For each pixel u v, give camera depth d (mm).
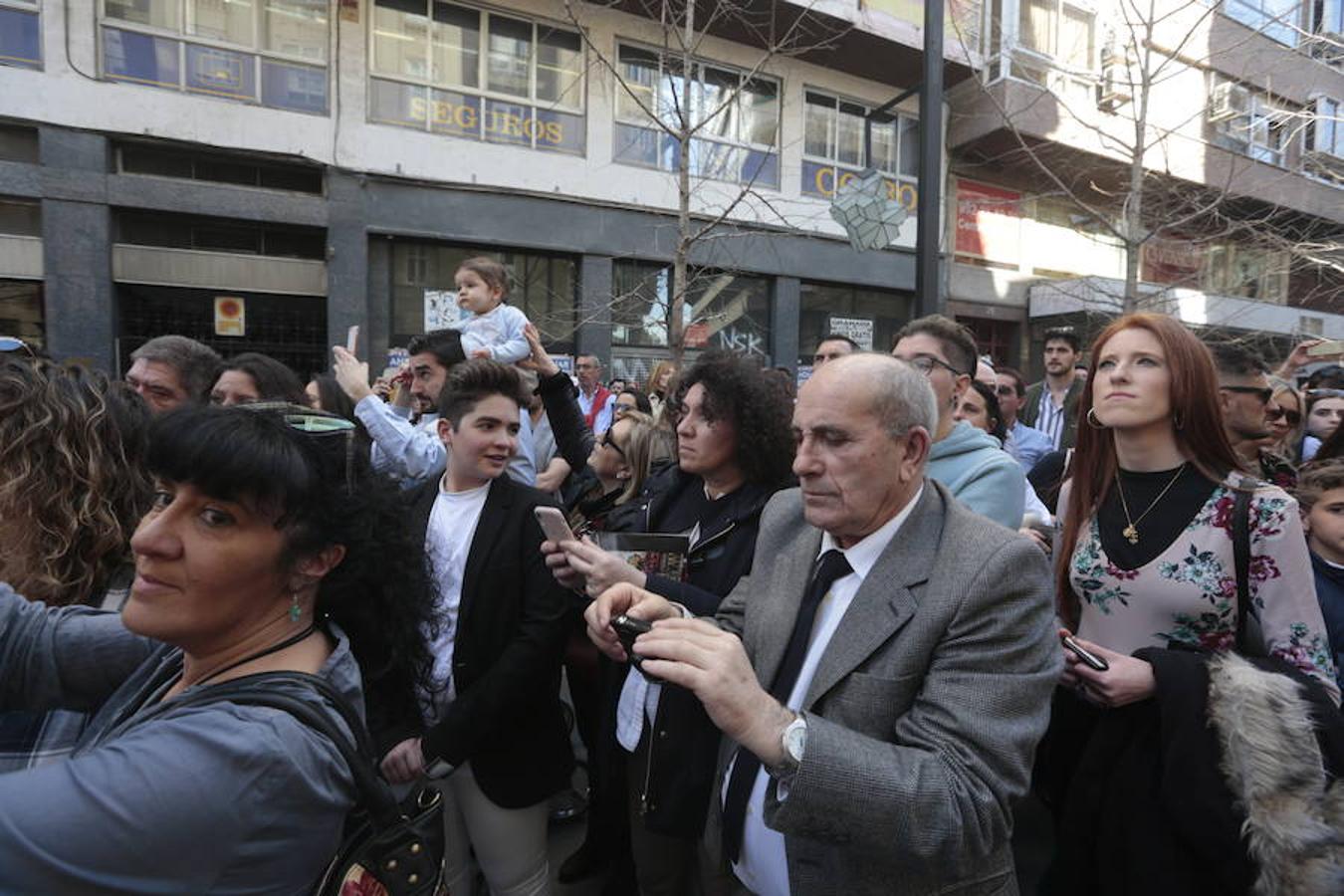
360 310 9008
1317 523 1915
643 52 10211
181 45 8062
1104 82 8039
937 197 4988
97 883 709
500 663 1840
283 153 8523
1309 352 4039
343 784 887
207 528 903
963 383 2234
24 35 7488
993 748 1062
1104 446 1795
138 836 715
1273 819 1311
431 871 1015
